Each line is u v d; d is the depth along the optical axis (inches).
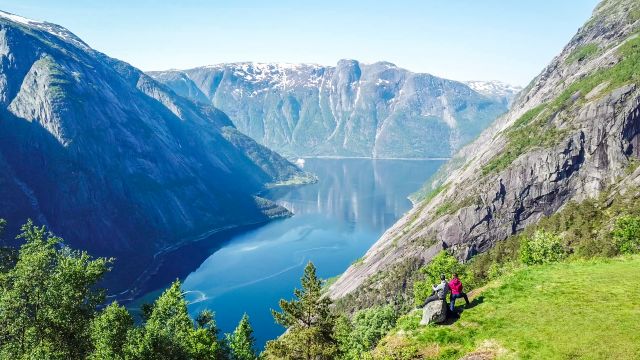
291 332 1754.4
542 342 958.4
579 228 4439.0
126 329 1736.0
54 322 1747.0
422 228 6988.2
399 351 1111.0
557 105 7244.1
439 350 1068.5
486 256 5329.7
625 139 5861.2
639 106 5895.7
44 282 1766.7
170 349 1732.3
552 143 6417.3
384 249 7185.0
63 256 1971.0
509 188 6491.1
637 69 6333.7
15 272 1803.6
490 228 6328.7
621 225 2709.2
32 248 1979.6
